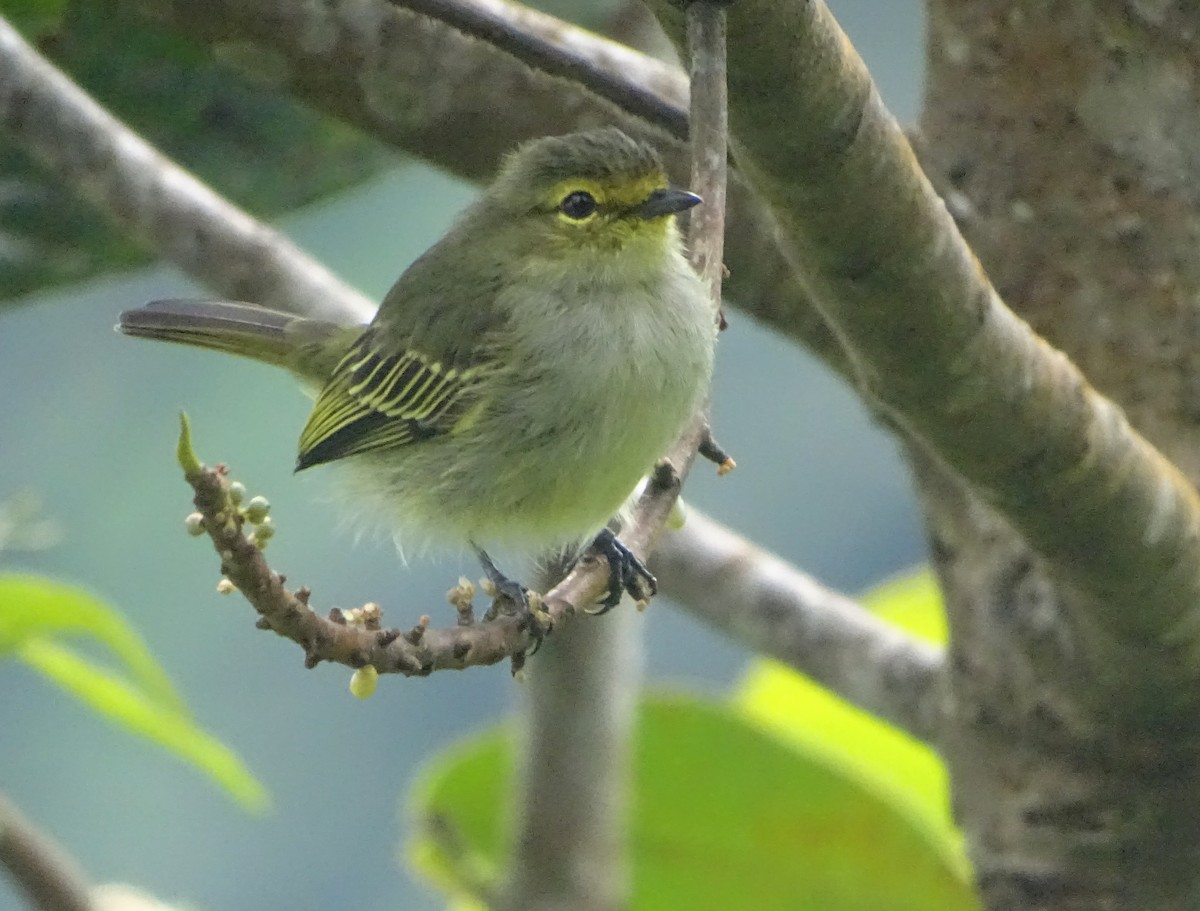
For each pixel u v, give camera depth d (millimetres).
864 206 7531
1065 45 9711
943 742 10594
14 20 11289
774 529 24969
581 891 11000
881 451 24828
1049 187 9875
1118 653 9266
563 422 10000
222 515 5398
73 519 24625
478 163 10805
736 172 8945
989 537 9992
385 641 6039
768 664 13156
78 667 9914
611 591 9719
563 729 10852
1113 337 9820
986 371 8039
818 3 7070
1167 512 8625
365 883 24984
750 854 11898
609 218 10000
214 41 10367
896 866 11625
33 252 12258
